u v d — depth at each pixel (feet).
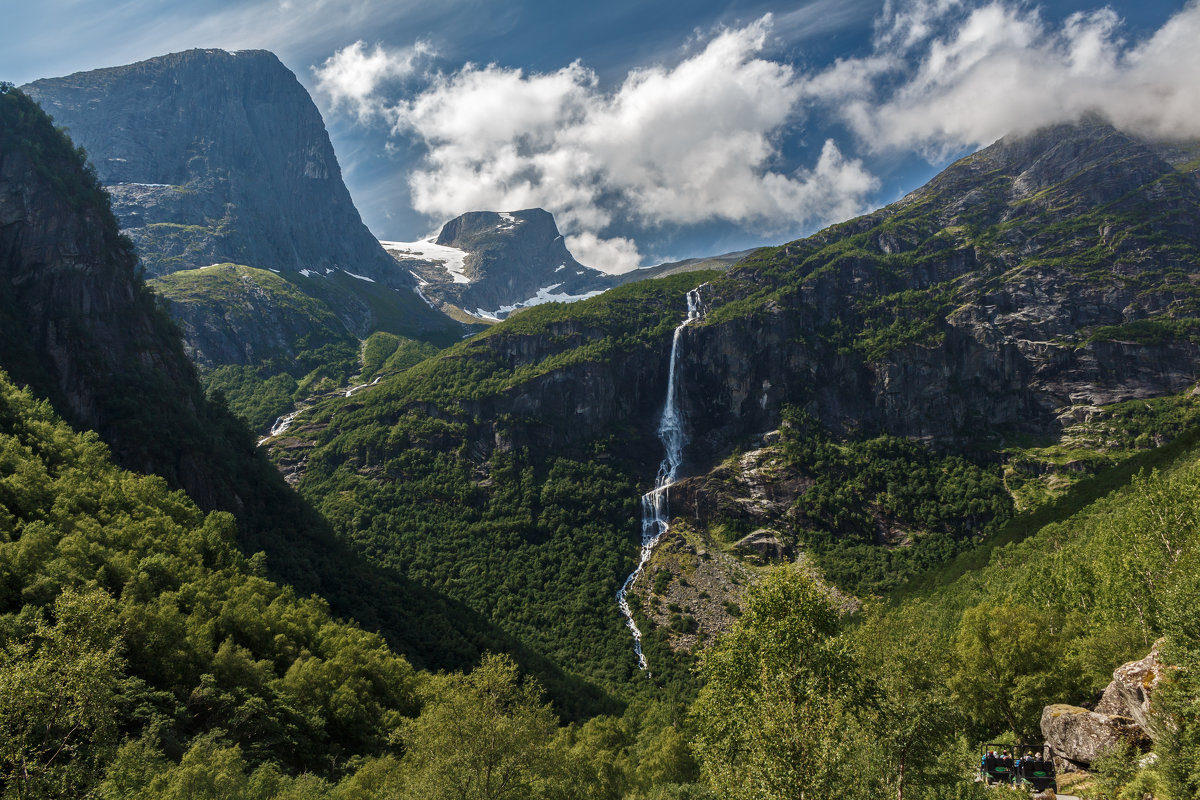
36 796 148.66
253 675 284.61
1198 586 161.58
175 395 534.37
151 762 194.08
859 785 129.39
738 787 139.74
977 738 255.50
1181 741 139.85
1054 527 563.89
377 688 341.62
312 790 218.18
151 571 312.71
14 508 309.01
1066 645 257.75
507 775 176.14
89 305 513.45
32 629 226.79
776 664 179.52
